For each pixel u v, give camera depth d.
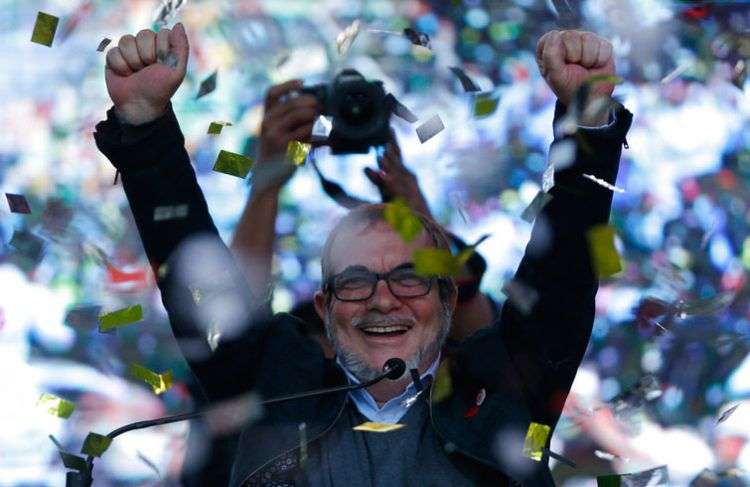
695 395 12.77
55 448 13.05
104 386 13.26
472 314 9.71
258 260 9.73
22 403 13.17
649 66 14.72
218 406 8.43
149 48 8.38
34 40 8.82
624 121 8.41
